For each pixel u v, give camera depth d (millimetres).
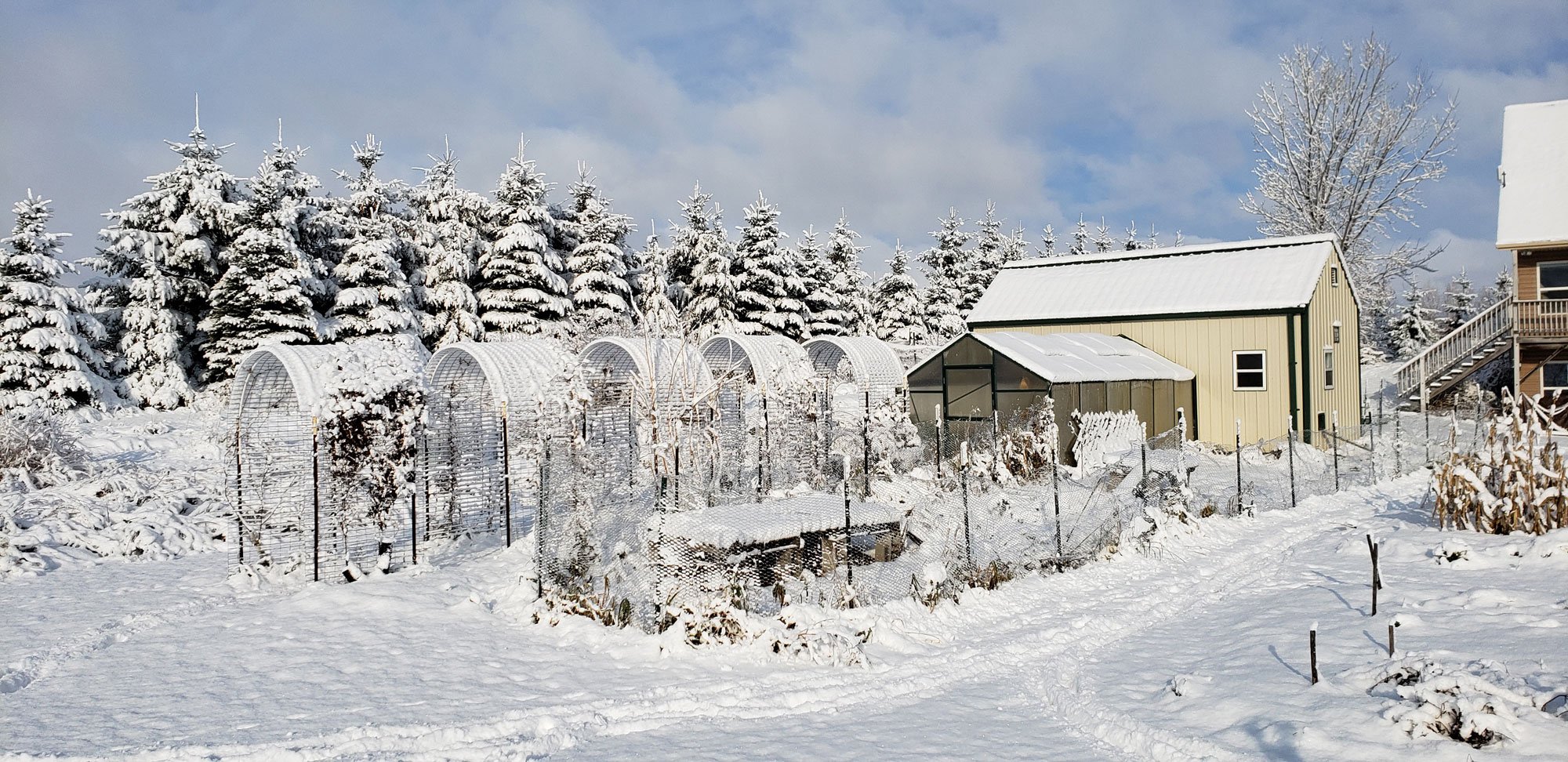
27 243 31906
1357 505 18219
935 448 20938
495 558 13562
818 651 8922
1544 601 9227
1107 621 10367
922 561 12344
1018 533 13602
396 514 13258
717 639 9234
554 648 9508
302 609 10938
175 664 9070
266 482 13414
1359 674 7371
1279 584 11375
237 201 37188
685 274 50438
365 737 7215
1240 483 16969
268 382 16578
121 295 35969
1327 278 29469
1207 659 8586
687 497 13133
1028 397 23984
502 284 41812
